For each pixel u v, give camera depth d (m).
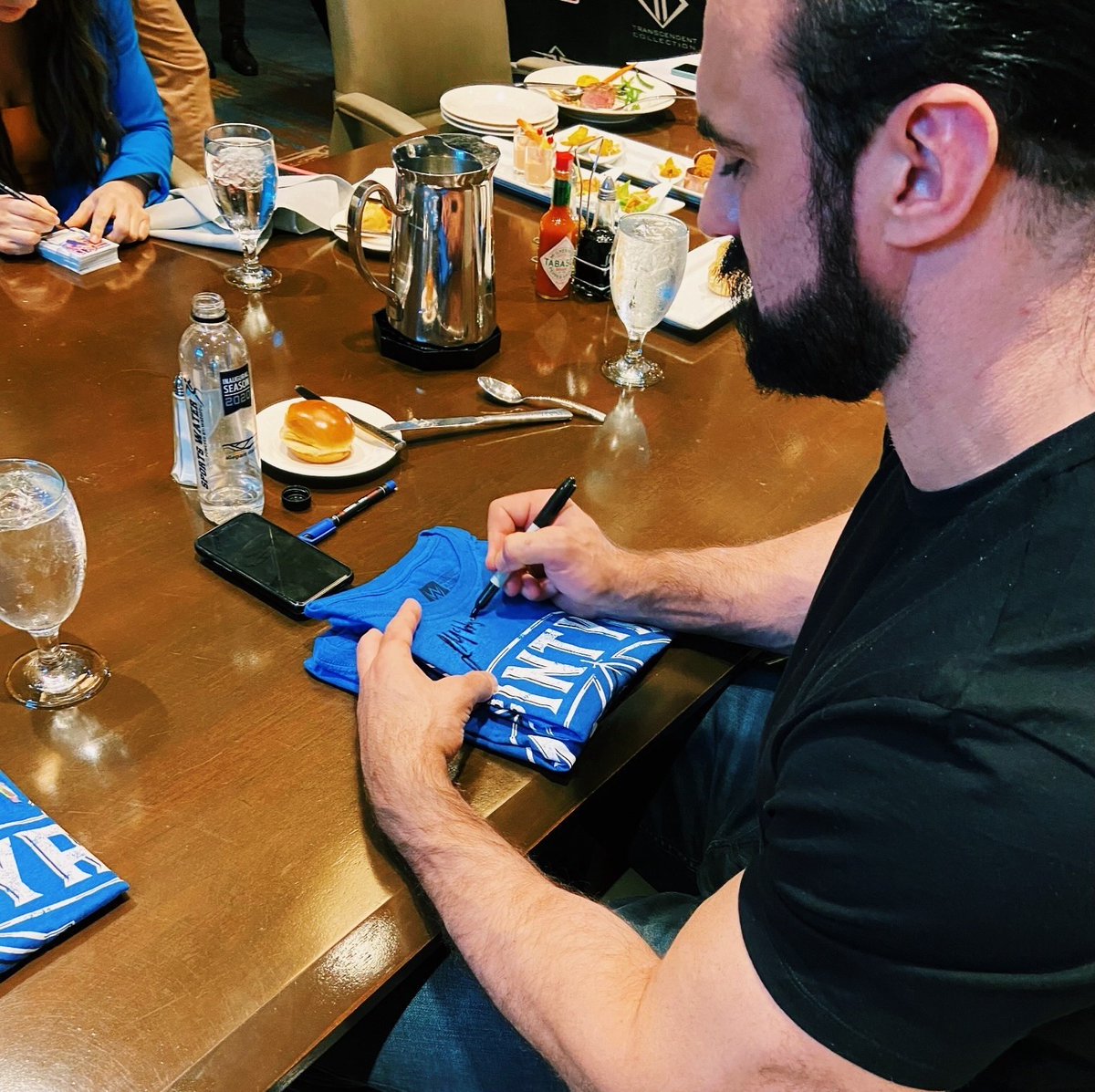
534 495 1.00
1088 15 0.46
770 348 0.67
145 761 0.76
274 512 1.02
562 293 1.46
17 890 0.64
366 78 2.21
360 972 0.65
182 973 0.63
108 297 1.34
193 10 4.55
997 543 0.56
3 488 0.75
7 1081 0.56
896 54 0.50
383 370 1.26
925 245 0.54
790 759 0.60
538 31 3.22
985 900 0.50
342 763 0.78
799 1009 0.56
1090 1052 0.59
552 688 0.82
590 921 0.70
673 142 1.98
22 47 1.64
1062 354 0.54
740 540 1.05
